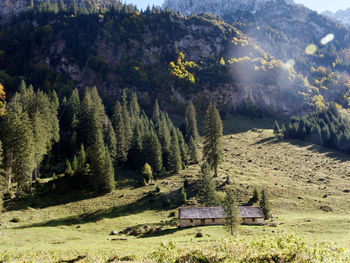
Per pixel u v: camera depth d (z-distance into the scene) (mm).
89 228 51219
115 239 42062
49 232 45781
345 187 76750
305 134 144250
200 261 14133
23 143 60531
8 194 62312
